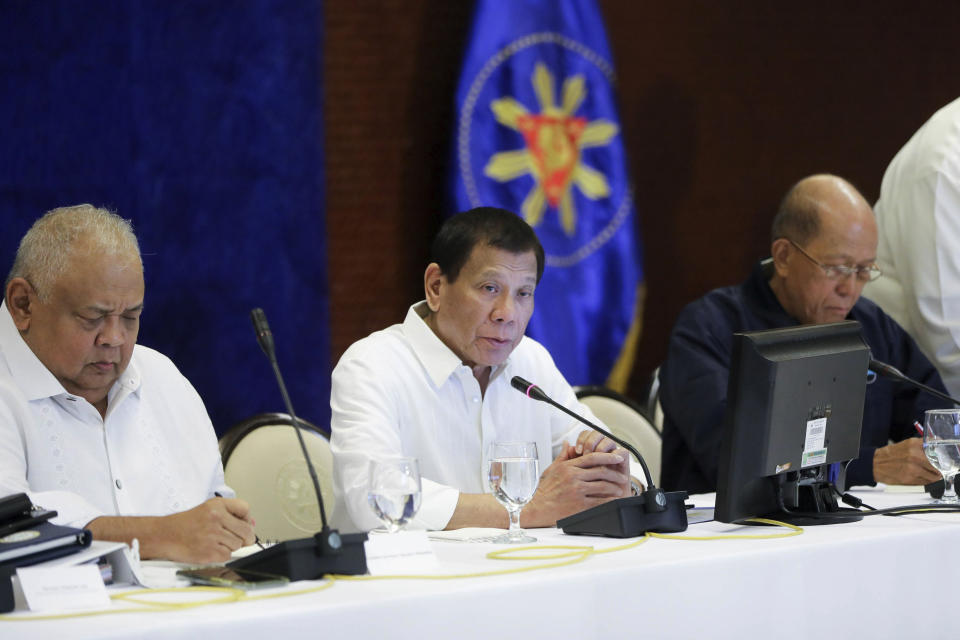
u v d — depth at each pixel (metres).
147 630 5.12
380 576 6.40
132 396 8.88
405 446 9.75
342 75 16.12
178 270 15.17
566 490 8.61
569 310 17.58
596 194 17.78
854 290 11.52
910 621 7.64
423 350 9.85
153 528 7.15
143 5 14.81
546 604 6.15
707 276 18.78
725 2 18.66
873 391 11.99
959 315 12.94
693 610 6.70
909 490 10.36
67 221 8.14
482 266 9.31
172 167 15.08
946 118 13.28
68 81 14.44
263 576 6.24
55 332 8.13
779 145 19.17
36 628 5.25
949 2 20.00
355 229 16.33
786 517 8.41
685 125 18.47
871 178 19.86
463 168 16.78
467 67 16.80
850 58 19.56
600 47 17.75
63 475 8.35
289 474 10.52
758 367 7.92
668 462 11.70
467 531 8.17
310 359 16.08
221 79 15.34
